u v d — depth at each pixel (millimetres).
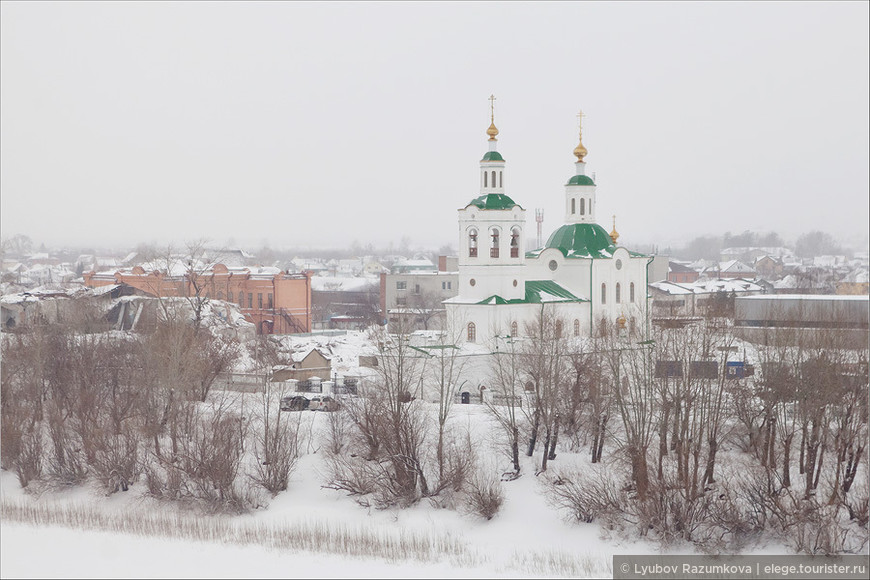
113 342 125188
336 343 151125
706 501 84375
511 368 110750
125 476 97938
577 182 135250
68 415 110188
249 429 106062
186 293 179125
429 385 110750
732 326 117250
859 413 93438
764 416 94375
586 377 102938
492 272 122562
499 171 124562
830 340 99688
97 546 85438
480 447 100562
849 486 88062
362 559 81750
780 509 82562
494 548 84188
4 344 123688
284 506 94750
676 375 90938
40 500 98938
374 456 97688
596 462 97125
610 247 133375
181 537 87312
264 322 193000
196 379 108250
